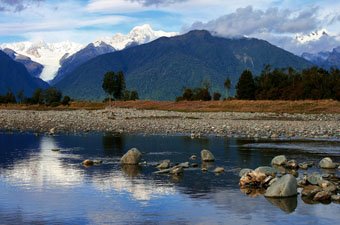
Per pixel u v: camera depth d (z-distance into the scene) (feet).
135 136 185.98
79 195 75.00
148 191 78.18
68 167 105.09
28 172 97.91
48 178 90.68
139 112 373.20
